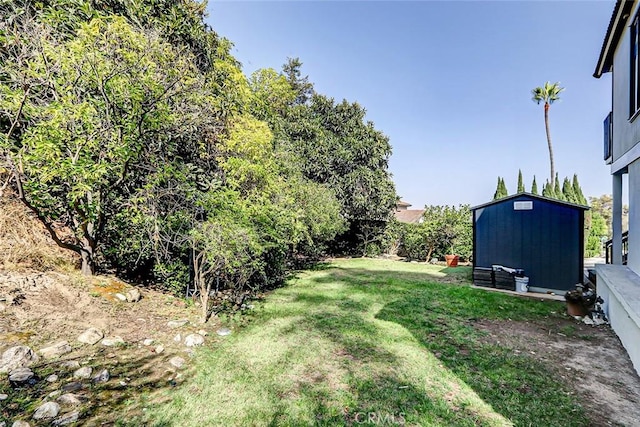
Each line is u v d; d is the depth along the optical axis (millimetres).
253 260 5824
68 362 3119
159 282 6227
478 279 8500
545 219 8102
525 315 5812
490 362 3779
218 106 6246
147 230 5090
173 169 5039
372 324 5137
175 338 4125
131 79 4551
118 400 2713
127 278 6012
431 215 14430
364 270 11297
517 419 2662
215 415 2625
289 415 2668
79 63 4090
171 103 5402
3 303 3627
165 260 5867
